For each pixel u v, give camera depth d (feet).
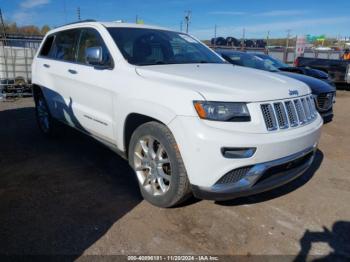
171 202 10.30
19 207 10.86
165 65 12.28
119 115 11.55
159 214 10.57
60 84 15.38
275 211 11.08
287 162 9.98
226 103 9.07
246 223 10.27
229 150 8.96
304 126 10.68
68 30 15.80
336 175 14.51
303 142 10.36
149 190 11.04
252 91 9.59
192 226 9.99
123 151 12.02
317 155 17.26
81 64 13.94
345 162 16.28
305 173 14.60
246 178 9.38
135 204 11.18
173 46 14.21
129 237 9.37
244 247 9.12
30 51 34.40
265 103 9.60
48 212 10.59
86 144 17.57
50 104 16.85
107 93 12.09
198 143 8.93
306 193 12.55
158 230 9.74
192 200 11.43
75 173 13.71
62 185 12.57
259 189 9.68
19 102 31.22
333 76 44.37
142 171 11.36
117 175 13.60
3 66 33.12
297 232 9.93
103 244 9.02
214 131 8.86
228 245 9.18
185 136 9.15
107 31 13.12
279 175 10.25
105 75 12.24
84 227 9.79
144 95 10.37
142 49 12.91
